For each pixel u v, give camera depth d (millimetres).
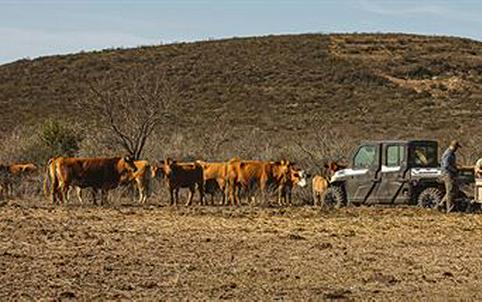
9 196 30953
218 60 82250
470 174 24969
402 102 70062
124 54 85312
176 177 27578
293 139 47750
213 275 14656
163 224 21484
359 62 82000
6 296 12820
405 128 58969
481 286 13977
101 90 50906
